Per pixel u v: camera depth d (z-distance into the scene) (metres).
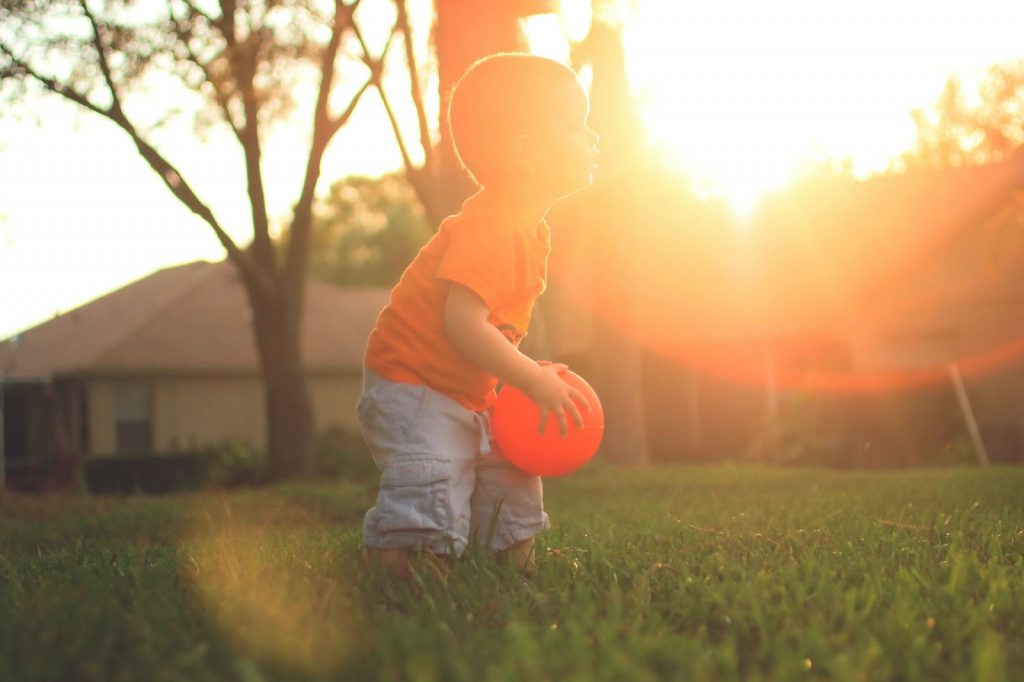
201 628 2.31
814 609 2.43
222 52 12.62
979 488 6.55
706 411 22.42
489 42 9.76
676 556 3.36
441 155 10.72
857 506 5.42
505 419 3.13
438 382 3.10
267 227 15.91
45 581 3.07
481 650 2.08
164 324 26.86
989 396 19.19
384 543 3.06
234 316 27.94
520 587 2.78
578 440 3.12
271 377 16.34
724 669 1.95
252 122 14.18
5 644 2.07
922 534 3.95
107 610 2.41
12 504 10.11
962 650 2.11
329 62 13.23
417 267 3.17
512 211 3.19
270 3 12.41
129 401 25.47
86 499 10.52
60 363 25.75
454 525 3.06
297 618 2.33
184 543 4.59
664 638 2.12
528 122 3.14
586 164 3.25
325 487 10.51
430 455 3.04
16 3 10.77
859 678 1.91
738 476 9.61
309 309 30.58
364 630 2.28
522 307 3.25
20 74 11.03
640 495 8.16
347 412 28.61
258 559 3.43
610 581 2.96
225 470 21.34
